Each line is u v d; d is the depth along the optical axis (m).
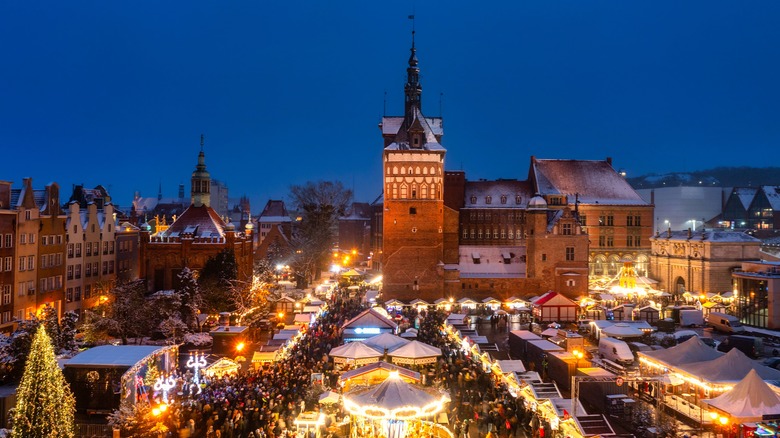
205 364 55.09
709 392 47.41
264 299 92.69
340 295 115.06
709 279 111.50
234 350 68.19
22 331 50.53
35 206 73.31
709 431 43.81
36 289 73.12
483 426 41.34
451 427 41.56
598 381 47.28
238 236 102.81
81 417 44.88
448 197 127.94
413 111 114.81
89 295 85.69
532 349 62.94
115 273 94.12
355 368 50.03
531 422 41.41
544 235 109.25
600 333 73.38
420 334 74.75
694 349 53.34
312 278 144.62
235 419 40.91
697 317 89.69
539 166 137.75
